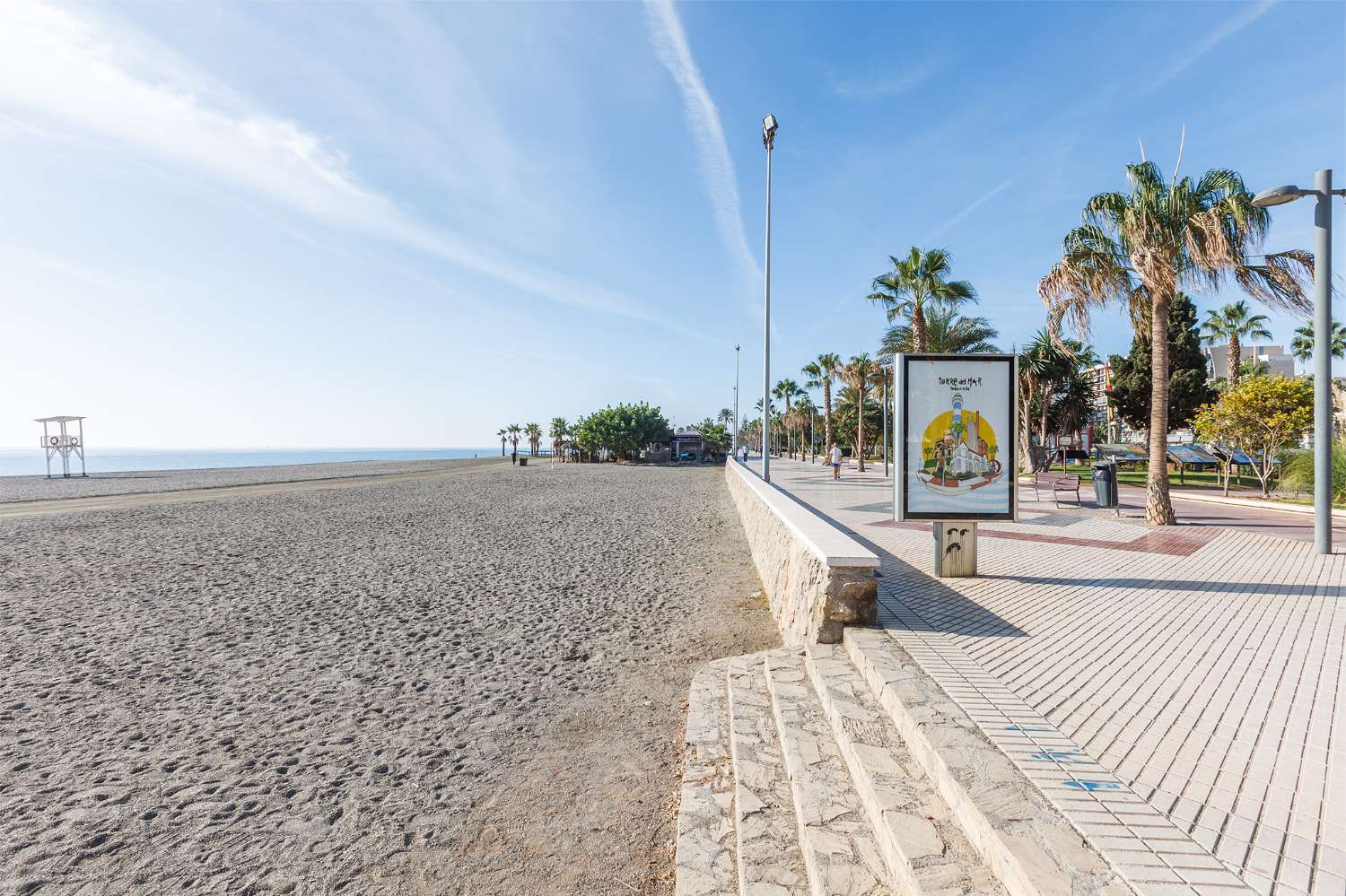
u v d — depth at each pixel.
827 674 4.26
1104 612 5.53
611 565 10.98
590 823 3.38
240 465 94.62
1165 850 2.11
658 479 40.12
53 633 6.92
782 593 6.81
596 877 2.94
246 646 6.50
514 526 16.59
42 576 9.98
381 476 45.81
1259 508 14.82
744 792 3.26
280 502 23.14
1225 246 10.19
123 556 11.79
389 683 5.48
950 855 2.31
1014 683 3.77
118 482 41.47
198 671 5.76
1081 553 8.83
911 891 2.18
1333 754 2.88
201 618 7.56
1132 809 2.38
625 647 6.45
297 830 3.31
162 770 3.93
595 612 7.82
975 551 7.18
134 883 2.87
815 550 5.31
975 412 6.98
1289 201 9.05
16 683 5.43
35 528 15.69
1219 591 6.40
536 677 5.61
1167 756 2.84
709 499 24.98
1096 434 56.75
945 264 23.17
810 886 2.50
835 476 27.98
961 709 3.35
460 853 3.12
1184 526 11.92
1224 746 2.96
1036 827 2.24
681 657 6.11
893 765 3.00
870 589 4.98
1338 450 15.16
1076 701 3.48
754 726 4.07
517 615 7.67
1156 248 11.16
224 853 3.10
